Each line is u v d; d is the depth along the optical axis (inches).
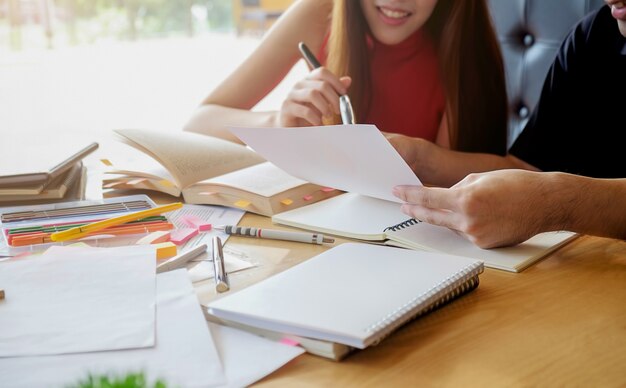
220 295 26.1
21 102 165.0
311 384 19.8
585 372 20.4
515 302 25.5
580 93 57.9
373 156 31.8
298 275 25.4
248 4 288.5
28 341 21.4
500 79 66.0
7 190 38.7
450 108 66.3
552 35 63.4
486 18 64.3
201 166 41.9
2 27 260.5
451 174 48.6
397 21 63.1
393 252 28.1
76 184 42.9
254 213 37.4
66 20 271.6
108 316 23.1
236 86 64.7
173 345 21.3
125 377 18.1
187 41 281.6
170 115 152.6
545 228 30.5
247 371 20.2
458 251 30.2
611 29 56.6
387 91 66.2
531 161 58.4
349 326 21.1
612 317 24.1
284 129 34.1
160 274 26.8
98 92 180.5
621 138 56.4
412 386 19.7
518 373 20.4
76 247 29.7
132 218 33.6
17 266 27.4
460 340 22.5
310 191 39.4
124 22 284.2
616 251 30.8
